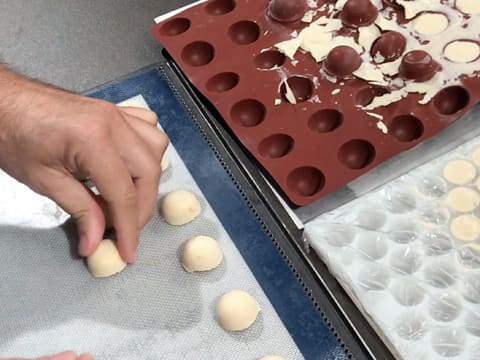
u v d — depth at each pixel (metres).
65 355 0.54
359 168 0.65
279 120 0.69
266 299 0.61
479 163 0.63
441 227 0.60
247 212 0.66
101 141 0.55
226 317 0.59
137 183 0.60
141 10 0.87
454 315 0.55
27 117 0.56
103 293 0.63
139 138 0.59
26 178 0.60
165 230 0.66
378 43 0.72
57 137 0.55
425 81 0.69
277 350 0.58
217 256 0.63
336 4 0.78
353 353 0.56
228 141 0.70
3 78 0.60
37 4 0.89
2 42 0.85
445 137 0.66
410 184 0.63
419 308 0.56
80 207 0.59
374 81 0.70
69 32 0.85
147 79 0.78
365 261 0.59
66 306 0.63
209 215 0.67
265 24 0.78
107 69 0.80
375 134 0.66
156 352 0.59
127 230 0.60
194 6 0.81
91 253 0.61
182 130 0.73
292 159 0.66
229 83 0.74
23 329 0.62
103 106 0.57
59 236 0.67
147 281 0.64
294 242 0.63
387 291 0.57
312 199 0.63
